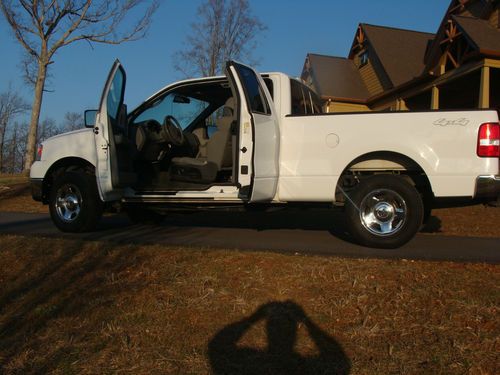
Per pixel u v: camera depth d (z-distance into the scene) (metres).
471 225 7.63
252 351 2.98
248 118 5.36
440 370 2.72
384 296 3.63
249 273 4.18
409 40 23.56
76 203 6.53
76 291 3.94
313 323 3.28
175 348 3.03
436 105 16.84
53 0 16.75
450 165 5.26
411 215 5.35
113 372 2.80
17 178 17.38
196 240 5.99
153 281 4.06
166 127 6.31
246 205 6.15
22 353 3.02
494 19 15.66
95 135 6.05
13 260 4.91
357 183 5.74
